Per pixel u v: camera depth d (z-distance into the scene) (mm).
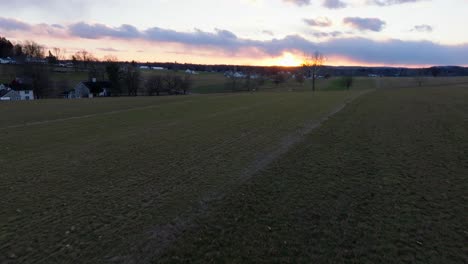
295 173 8891
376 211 6262
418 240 5129
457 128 15422
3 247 5156
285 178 8461
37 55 117625
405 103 28750
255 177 8594
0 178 8828
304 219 5996
